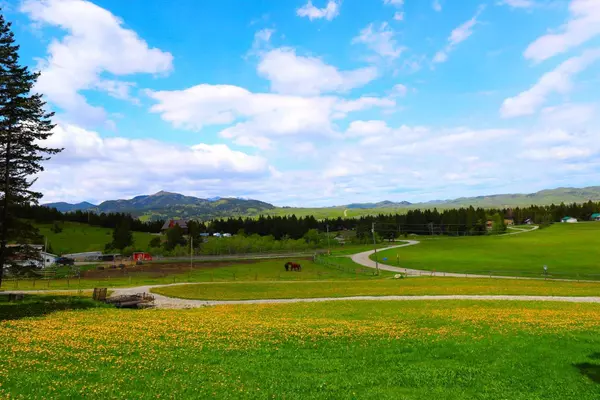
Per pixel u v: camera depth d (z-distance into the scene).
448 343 25.03
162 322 34.12
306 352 23.83
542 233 197.88
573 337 25.75
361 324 32.84
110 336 27.70
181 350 24.05
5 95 42.16
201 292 65.88
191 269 111.75
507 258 126.19
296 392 17.44
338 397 16.98
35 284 79.94
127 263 131.12
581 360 21.36
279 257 147.38
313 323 33.31
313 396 17.02
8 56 42.97
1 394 15.91
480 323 31.64
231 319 36.62
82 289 70.12
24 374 18.62
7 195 42.84
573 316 35.19
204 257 148.75
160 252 164.75
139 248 179.00
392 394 17.34
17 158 44.72
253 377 19.30
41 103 45.62
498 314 36.66
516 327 29.42
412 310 41.66
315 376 19.53
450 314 37.16
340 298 55.81
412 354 23.05
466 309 41.53
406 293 58.53
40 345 24.75
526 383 18.75
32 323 33.84
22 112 43.50
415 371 20.19
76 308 45.72
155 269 114.50
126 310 45.81
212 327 31.36
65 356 22.20
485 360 21.73
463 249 154.75
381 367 20.92
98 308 46.91
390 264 125.56
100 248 189.62
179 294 63.41
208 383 18.20
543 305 44.31
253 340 26.69
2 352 22.88
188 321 34.91
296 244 183.00
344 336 27.59
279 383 18.45
